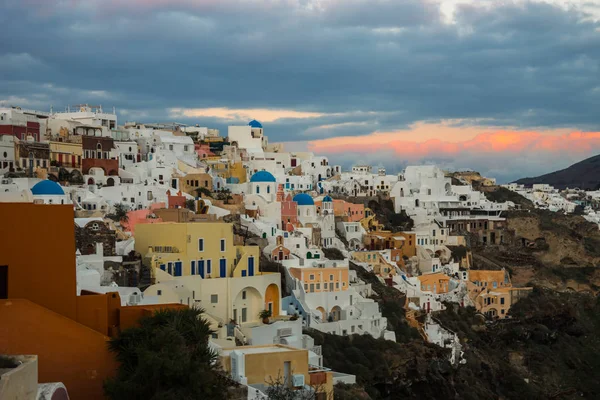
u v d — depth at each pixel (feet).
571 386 652.07
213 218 574.15
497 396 590.96
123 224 535.60
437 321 601.62
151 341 186.70
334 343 465.47
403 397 485.56
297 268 507.30
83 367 185.68
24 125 652.07
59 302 195.21
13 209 192.24
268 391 201.57
